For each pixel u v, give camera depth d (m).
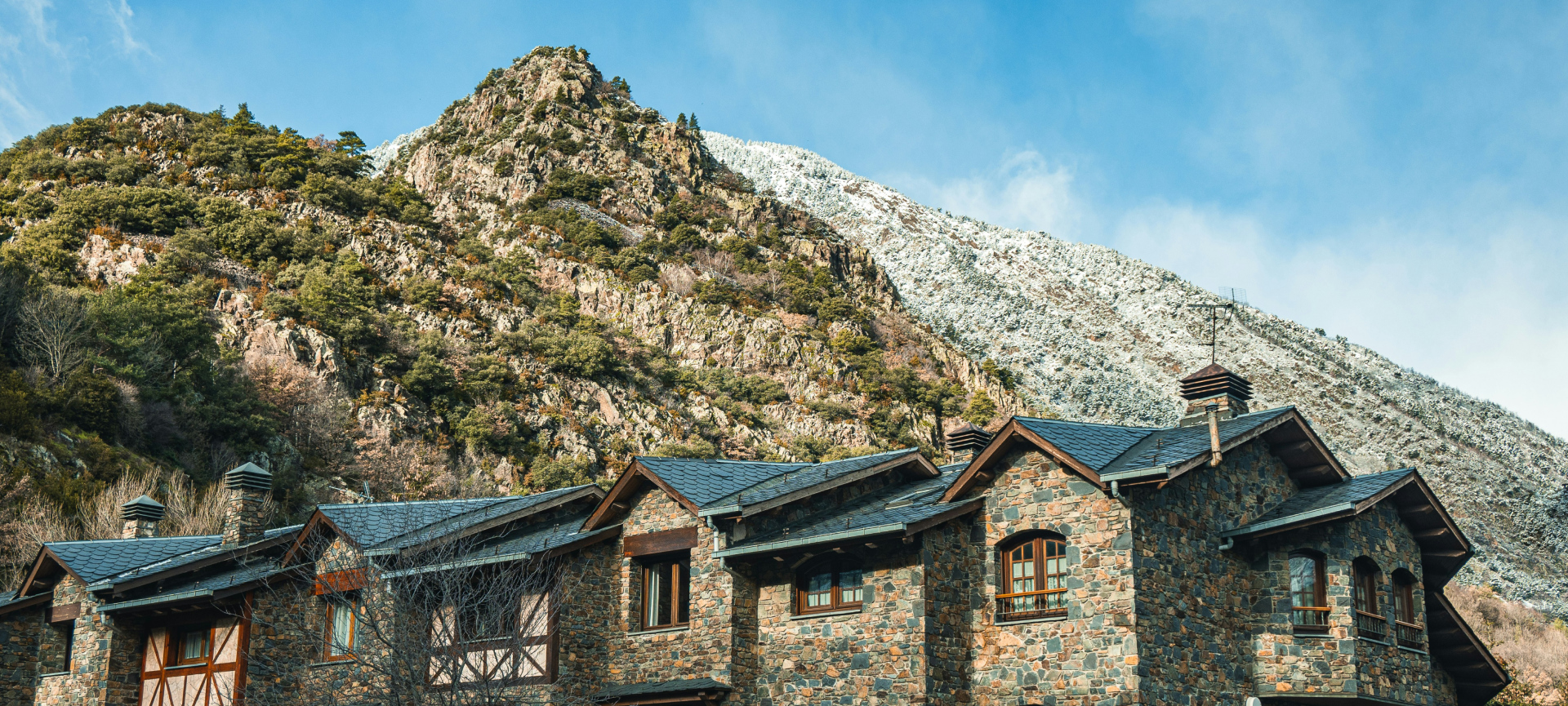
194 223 94.50
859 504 23.81
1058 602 21.19
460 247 112.44
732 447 92.88
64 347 60.31
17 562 39.12
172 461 59.81
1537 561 138.38
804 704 21.48
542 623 22.55
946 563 21.36
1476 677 26.77
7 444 47.84
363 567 22.61
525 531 25.25
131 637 26.84
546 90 158.62
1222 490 23.03
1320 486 25.11
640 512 24.05
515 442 80.62
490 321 96.88
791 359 108.75
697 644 22.33
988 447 21.98
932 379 120.50
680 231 131.00
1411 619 24.48
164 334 68.81
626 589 23.62
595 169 142.00
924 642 20.38
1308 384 192.12
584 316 104.25
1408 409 185.88
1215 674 21.50
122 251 84.56
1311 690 21.91
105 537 41.12
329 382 75.50
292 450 66.94
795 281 126.88
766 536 22.27
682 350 108.12
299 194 105.31
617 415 89.50
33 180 100.94
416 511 26.08
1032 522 21.56
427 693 19.95
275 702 24.33
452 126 161.12
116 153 107.06
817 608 22.20
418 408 78.62
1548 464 173.38
